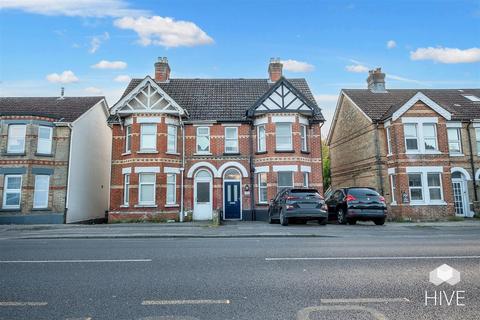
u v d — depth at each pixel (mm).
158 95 22141
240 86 26297
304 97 22312
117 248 9672
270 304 4855
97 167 26344
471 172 22781
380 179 22188
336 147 30312
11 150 20938
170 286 5719
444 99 26391
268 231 13883
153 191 21188
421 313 4512
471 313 4516
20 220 20250
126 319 4344
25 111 22031
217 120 22500
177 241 11312
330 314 4473
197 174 22344
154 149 21406
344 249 9156
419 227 16109
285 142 21969
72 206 22031
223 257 8102
